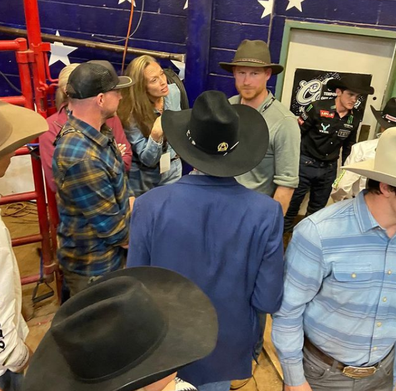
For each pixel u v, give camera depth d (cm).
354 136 343
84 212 190
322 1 322
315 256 125
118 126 247
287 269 133
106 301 79
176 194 125
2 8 344
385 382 145
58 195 198
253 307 139
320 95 355
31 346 247
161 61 349
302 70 351
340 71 347
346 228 123
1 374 129
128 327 78
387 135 113
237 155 130
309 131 337
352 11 321
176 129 135
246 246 126
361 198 123
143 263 133
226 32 335
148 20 339
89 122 190
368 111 358
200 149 127
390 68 337
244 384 229
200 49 323
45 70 247
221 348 137
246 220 125
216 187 126
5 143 133
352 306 127
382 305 126
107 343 76
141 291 84
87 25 348
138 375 77
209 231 126
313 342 141
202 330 91
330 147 335
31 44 232
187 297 101
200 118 123
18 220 380
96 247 204
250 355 146
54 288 296
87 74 183
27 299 283
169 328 90
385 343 134
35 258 326
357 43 335
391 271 123
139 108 252
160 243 127
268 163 222
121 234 202
